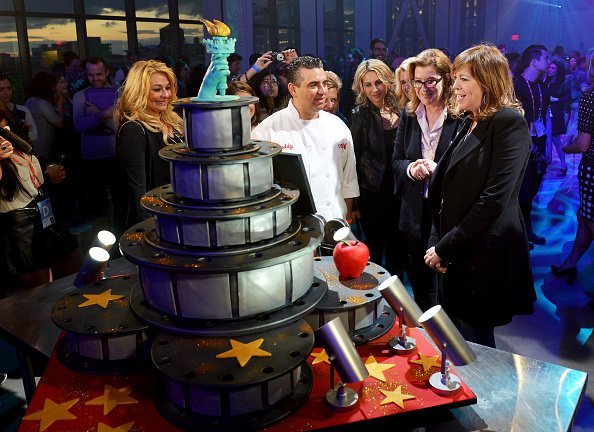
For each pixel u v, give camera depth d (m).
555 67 8.62
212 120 1.23
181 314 1.26
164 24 9.88
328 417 1.21
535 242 4.84
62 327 1.39
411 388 1.32
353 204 3.81
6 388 2.77
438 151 2.62
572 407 1.30
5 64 7.66
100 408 1.26
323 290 1.41
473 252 2.15
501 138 2.00
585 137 3.77
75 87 5.81
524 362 1.48
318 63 2.42
